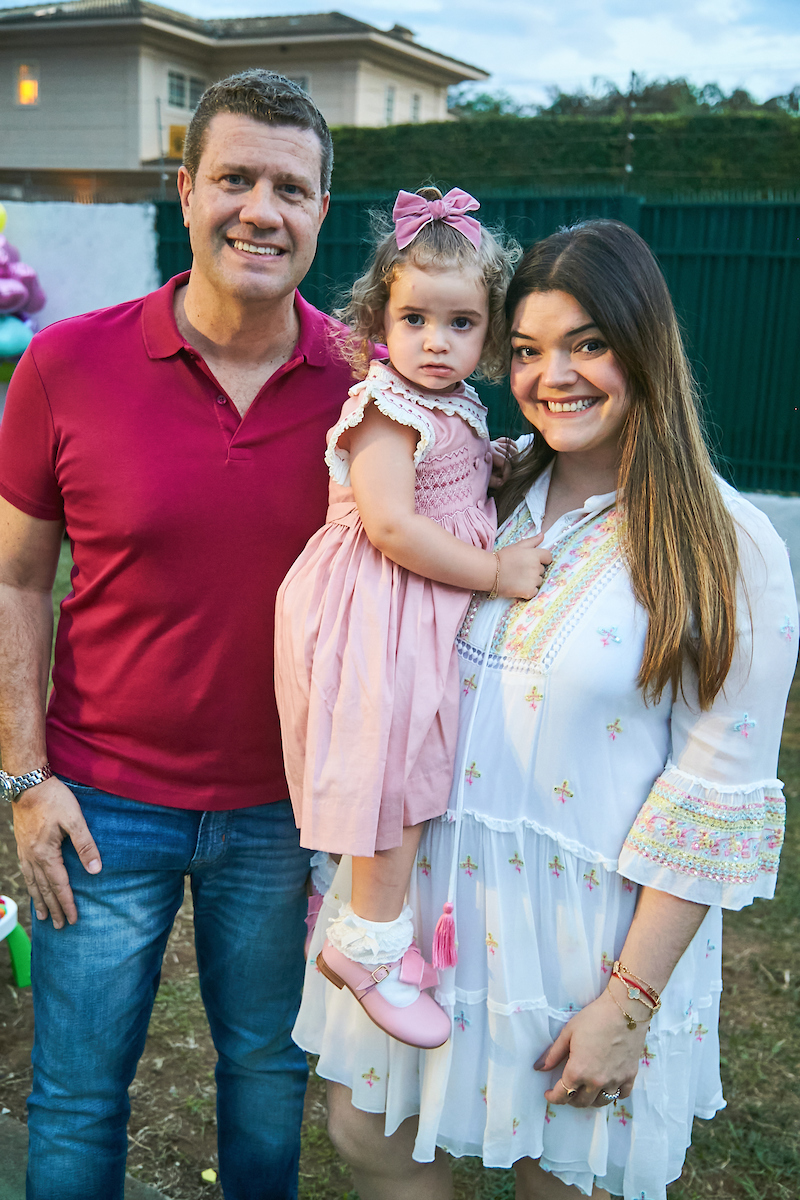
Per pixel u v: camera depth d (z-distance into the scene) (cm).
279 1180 212
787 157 1425
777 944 345
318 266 789
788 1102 274
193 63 2497
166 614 181
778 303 675
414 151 1759
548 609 162
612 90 1931
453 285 167
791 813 431
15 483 188
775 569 157
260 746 190
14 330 816
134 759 185
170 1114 264
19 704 186
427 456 174
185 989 314
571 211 715
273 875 197
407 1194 184
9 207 877
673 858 156
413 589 167
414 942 170
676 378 161
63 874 183
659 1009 164
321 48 2427
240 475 182
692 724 159
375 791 158
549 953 165
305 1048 187
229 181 174
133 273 866
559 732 158
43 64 2422
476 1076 169
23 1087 270
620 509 165
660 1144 166
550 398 163
